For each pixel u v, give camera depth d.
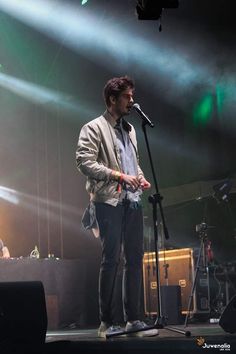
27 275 6.46
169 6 4.63
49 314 6.53
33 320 2.98
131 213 3.65
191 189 7.71
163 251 7.09
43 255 9.00
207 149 7.94
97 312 7.11
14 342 2.92
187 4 7.24
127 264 3.67
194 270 6.72
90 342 3.11
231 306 3.56
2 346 2.89
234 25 7.11
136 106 3.70
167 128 8.16
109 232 3.57
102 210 3.60
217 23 7.21
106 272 3.57
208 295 6.70
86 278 7.07
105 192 3.60
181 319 6.27
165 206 8.03
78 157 3.62
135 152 3.87
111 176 3.52
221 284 6.75
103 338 3.40
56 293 6.67
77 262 6.94
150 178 8.21
